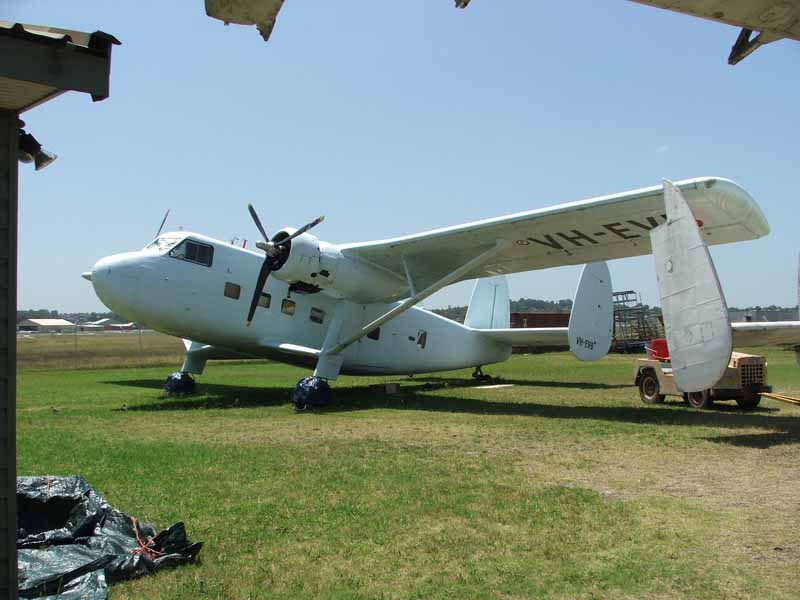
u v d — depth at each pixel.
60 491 4.46
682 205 9.10
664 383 13.41
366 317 16.31
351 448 8.26
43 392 16.77
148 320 13.84
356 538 4.65
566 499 5.66
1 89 2.46
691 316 8.97
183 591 3.68
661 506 5.45
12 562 2.63
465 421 10.89
